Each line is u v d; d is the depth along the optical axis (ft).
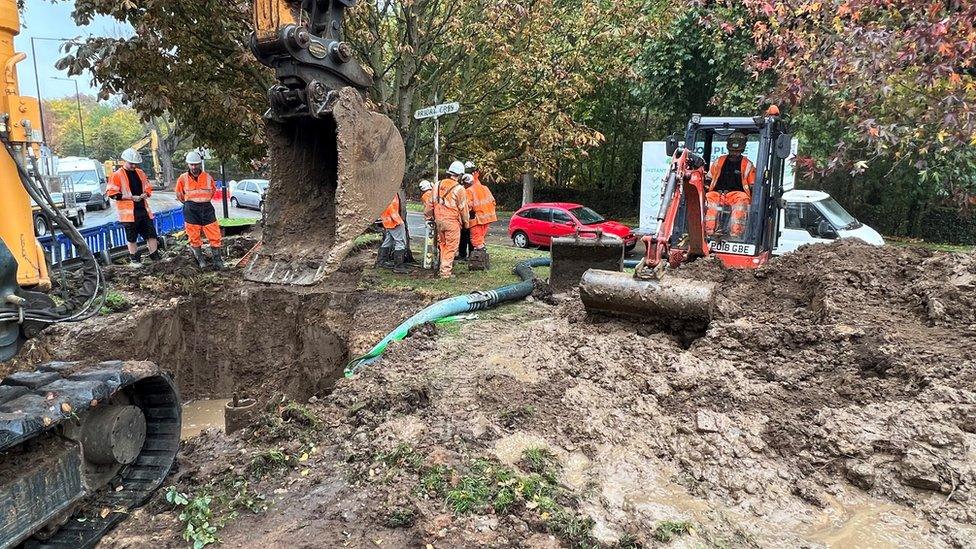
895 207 57.41
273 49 12.55
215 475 12.83
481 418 14.60
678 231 26.61
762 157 25.29
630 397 15.30
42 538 10.90
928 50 19.93
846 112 26.03
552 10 34.60
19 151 10.08
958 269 19.22
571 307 22.15
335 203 12.87
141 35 26.81
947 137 22.02
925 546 10.53
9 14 9.73
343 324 25.81
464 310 25.02
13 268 9.86
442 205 31.30
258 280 13.47
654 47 50.06
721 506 11.69
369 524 10.98
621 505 11.53
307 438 14.21
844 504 11.76
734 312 19.30
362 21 31.04
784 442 13.24
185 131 35.27
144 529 11.24
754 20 38.50
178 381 26.71
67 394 10.37
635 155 78.48
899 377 14.97
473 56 34.78
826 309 18.40
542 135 33.91
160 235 43.65
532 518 10.87
